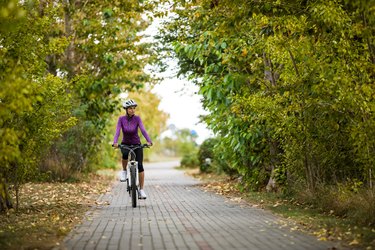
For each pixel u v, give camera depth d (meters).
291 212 11.14
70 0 23.48
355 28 9.06
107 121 28.36
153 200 15.06
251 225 9.52
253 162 15.59
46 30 10.94
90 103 25.12
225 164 22.95
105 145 35.84
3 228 9.03
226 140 16.19
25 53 10.37
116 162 43.44
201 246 7.46
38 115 11.09
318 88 9.95
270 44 11.98
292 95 11.47
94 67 25.17
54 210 12.01
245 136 15.10
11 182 11.83
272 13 10.69
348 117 9.82
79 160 23.05
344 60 9.51
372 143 9.09
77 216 11.09
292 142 12.16
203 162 31.39
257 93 13.16
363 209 9.33
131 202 14.48
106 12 23.39
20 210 11.91
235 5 10.72
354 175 11.79
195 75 17.64
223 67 15.95
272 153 15.20
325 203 11.12
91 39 24.09
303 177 12.88
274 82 14.20
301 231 8.67
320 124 11.22
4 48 9.73
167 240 8.01
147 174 33.28
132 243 7.75
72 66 23.80
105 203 14.02
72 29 23.83
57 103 11.73
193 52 15.84
